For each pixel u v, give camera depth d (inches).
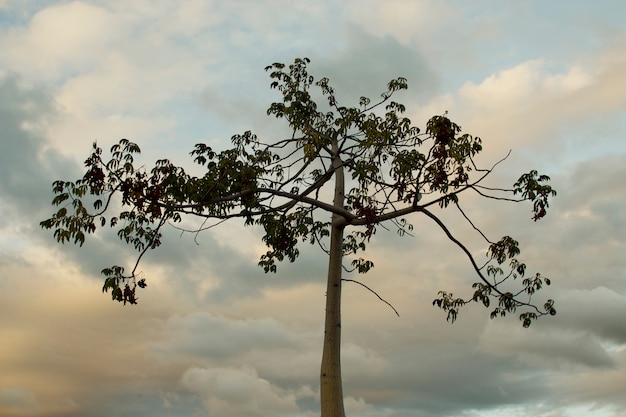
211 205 498.0
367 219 511.8
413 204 494.9
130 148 437.4
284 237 630.5
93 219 433.4
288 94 642.2
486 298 573.9
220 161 490.9
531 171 483.2
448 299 587.8
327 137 594.9
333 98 658.8
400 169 510.6
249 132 609.3
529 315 583.8
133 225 514.0
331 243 567.5
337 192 597.0
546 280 573.9
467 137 473.4
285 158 595.2
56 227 424.2
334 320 542.3
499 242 544.4
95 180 425.1
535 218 486.6
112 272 450.3
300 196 518.0
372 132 555.5
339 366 531.8
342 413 518.9
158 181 448.8
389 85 629.6
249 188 497.4
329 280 554.6
